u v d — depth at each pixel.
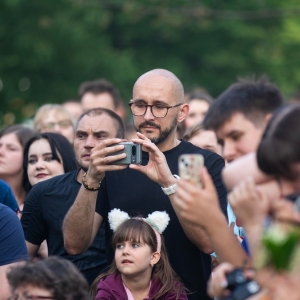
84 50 47.38
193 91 24.27
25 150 15.34
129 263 11.67
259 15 49.56
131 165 11.19
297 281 6.71
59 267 9.12
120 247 11.78
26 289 9.01
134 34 50.31
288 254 6.64
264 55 51.09
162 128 12.32
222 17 49.50
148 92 12.34
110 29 50.47
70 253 12.20
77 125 13.52
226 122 8.74
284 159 7.30
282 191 7.46
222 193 12.08
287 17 52.16
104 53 47.53
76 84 47.81
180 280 11.93
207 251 11.52
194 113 20.25
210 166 12.23
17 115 47.94
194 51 51.19
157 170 11.11
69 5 47.84
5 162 16.23
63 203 13.40
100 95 21.19
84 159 13.33
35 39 46.84
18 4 47.06
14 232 11.45
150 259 11.78
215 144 15.37
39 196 13.55
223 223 7.74
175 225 11.97
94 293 12.14
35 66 46.69
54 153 14.99
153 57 50.56
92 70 47.41
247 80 9.32
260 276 6.84
